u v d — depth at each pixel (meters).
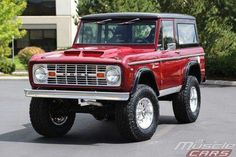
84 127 11.51
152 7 25.20
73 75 9.41
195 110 12.01
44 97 9.55
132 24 10.74
